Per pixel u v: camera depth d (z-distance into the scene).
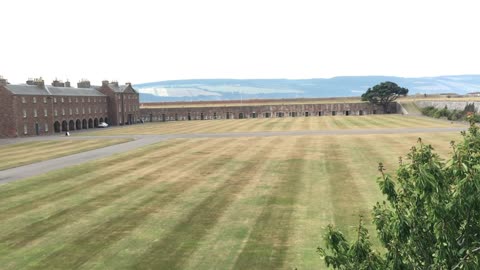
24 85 86.44
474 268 7.00
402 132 60.16
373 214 8.98
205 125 93.44
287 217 21.70
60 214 23.20
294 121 96.69
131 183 30.50
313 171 33.03
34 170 36.84
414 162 8.28
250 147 48.44
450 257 7.66
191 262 16.66
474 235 7.68
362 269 8.04
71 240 19.30
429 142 47.12
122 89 118.38
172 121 125.19
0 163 41.69
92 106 106.31
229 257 17.02
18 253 17.95
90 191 28.31
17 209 24.33
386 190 8.84
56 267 16.50
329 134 60.91
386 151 41.66
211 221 21.47
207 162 38.66
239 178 31.34
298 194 26.14
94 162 40.28
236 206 23.97
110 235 19.83
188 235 19.59
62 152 49.47
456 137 51.66
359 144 47.81
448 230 7.59
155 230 20.38
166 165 37.69
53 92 92.06
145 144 55.25
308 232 19.42
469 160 7.96
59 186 30.03
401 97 150.50
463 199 7.45
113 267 16.36
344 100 154.62
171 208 23.92
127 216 22.61
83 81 113.88
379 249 16.72
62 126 95.44
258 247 17.92
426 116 102.19
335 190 26.78
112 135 73.50
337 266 8.33
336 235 8.59
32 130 83.94
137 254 17.56
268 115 130.38
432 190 7.74
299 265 16.02
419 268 8.02
